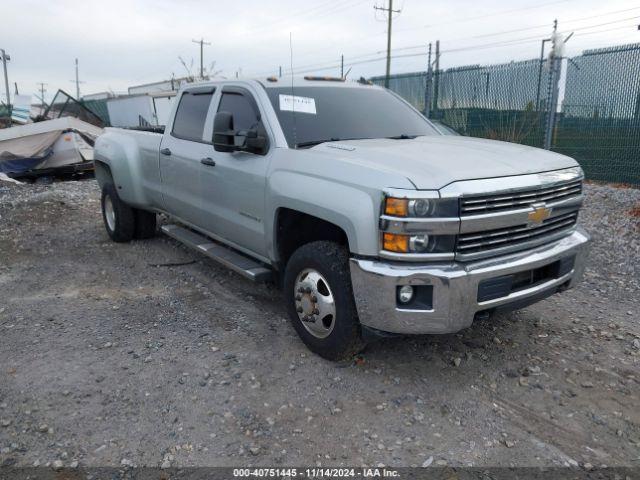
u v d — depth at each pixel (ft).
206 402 11.43
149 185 20.72
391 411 11.14
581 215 26.89
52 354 13.44
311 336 13.15
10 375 12.50
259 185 14.17
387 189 10.69
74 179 48.34
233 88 16.30
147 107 78.02
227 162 15.49
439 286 10.66
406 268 10.78
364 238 11.05
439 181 10.59
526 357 13.29
